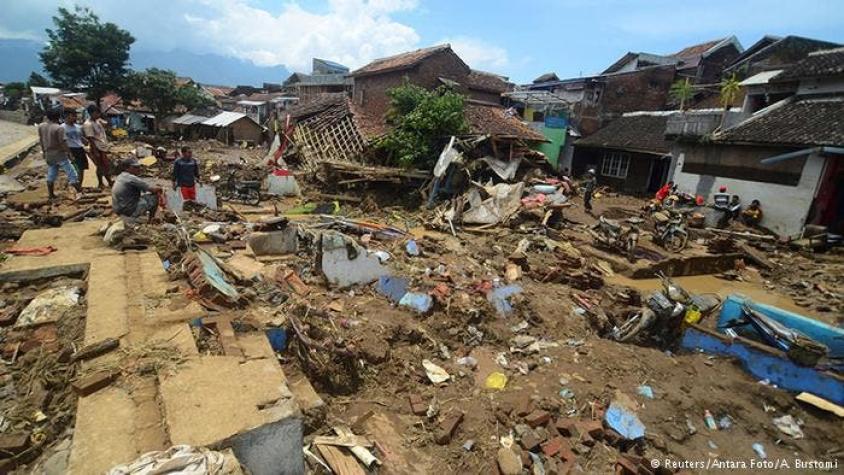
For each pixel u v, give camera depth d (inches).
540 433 194.5
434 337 265.4
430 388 221.6
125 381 140.7
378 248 384.8
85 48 1289.4
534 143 897.5
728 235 581.6
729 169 669.9
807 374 249.9
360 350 226.7
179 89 1568.7
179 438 116.2
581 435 195.2
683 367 267.7
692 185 730.2
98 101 1392.7
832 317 371.2
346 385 210.4
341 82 1302.9
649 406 224.8
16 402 143.0
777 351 263.4
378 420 194.4
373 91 1104.2
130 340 162.6
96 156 410.6
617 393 229.8
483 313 290.5
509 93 1195.3
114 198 295.7
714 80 1177.4
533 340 276.1
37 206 353.4
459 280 335.0
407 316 275.4
